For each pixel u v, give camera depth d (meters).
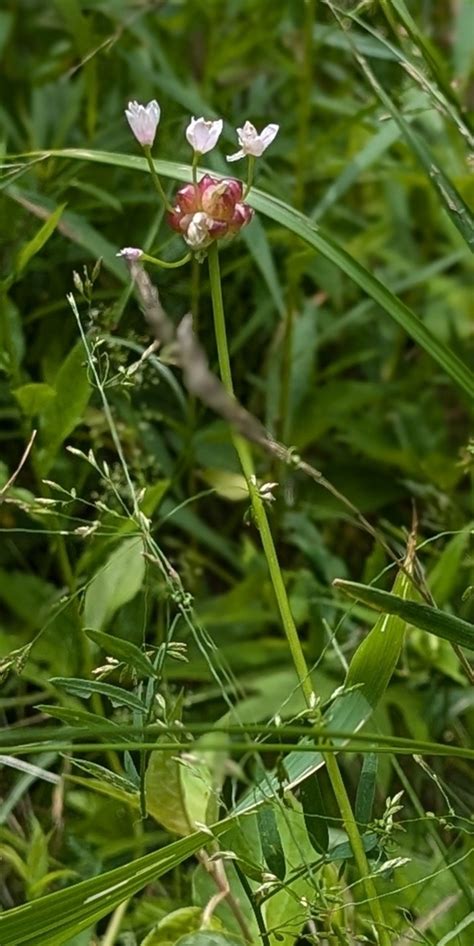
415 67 0.65
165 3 0.87
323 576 0.76
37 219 0.75
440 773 0.70
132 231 0.80
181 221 0.57
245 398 0.89
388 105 0.64
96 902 0.56
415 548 0.60
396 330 0.92
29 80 0.97
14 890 0.67
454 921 0.62
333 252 0.62
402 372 0.93
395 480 0.83
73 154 0.66
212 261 0.57
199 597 0.80
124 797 0.61
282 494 0.81
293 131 0.91
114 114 0.86
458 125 0.63
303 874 0.58
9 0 1.00
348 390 0.84
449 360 0.62
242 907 0.61
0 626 0.77
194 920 0.59
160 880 0.68
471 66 0.85
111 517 0.69
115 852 0.65
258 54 0.93
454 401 0.96
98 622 0.65
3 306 0.67
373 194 1.03
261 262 0.75
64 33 1.02
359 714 0.59
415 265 0.96
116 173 0.80
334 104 0.85
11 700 0.70
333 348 0.96
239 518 0.84
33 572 0.79
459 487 0.84
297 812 0.58
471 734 0.70
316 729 0.54
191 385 0.53
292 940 0.60
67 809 0.69
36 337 0.82
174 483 0.78
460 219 0.63
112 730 0.54
